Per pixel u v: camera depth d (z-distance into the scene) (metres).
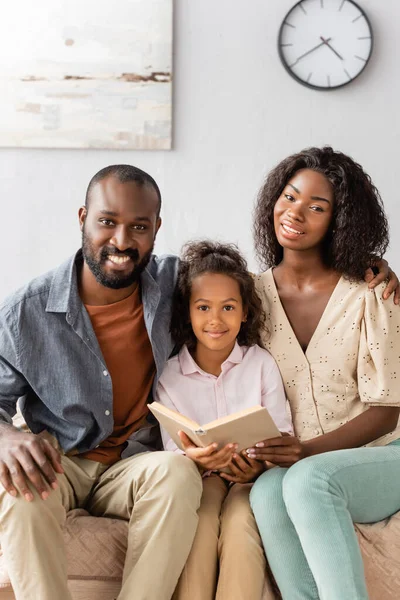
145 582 1.45
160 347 1.73
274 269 1.89
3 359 1.66
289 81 3.09
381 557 1.57
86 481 1.69
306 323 1.83
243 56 3.08
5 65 3.04
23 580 1.44
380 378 1.73
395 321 1.77
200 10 3.07
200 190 3.11
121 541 1.59
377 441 1.79
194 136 3.10
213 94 3.09
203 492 1.66
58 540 1.47
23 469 1.48
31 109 3.05
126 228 1.63
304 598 1.49
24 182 3.09
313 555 1.43
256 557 1.52
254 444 1.59
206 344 1.78
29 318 1.66
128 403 1.74
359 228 1.79
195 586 1.50
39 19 3.04
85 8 3.04
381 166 3.10
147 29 3.04
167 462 1.54
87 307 1.70
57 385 1.65
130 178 1.65
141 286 1.74
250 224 3.11
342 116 3.09
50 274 1.72
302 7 3.05
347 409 1.79
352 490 1.51
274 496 1.54
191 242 1.98
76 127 3.06
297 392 1.80
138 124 3.06
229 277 1.78
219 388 1.79
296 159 1.85
